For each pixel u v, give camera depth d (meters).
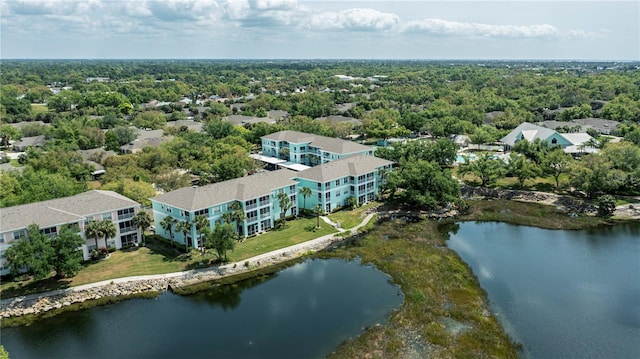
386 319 58.59
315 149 131.12
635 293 64.50
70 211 74.62
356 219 95.19
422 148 127.44
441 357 50.41
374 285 68.19
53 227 70.31
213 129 154.38
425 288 66.00
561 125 165.62
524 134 141.25
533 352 51.41
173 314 61.25
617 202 99.94
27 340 56.03
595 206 98.19
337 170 100.75
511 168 111.56
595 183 98.88
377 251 79.75
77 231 68.81
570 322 57.34
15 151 155.50
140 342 55.03
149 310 62.28
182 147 132.38
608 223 90.88
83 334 57.03
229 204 83.44
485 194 110.50
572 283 67.50
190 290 66.75
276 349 52.84
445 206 103.00
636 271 71.06
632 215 93.81
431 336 54.16
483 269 72.56
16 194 93.25
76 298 64.69
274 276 71.88
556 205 101.50
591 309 60.41
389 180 102.62
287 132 140.00
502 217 95.88
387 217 97.50
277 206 91.94
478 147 153.88
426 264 73.94
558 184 111.12
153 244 81.88
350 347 52.66
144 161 119.50
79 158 122.62
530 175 108.94
